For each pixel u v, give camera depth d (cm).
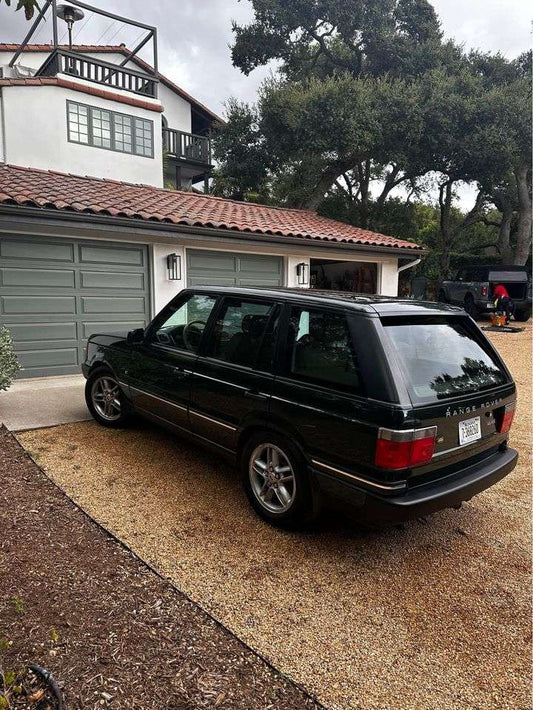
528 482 442
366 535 341
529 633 252
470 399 309
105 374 518
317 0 2100
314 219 1321
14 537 306
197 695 200
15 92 1224
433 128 1898
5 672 200
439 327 340
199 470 430
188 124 2202
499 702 209
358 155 2005
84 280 773
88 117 1344
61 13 1354
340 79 1936
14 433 499
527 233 2366
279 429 327
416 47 2127
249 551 313
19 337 724
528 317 1803
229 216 983
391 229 2450
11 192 698
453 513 380
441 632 250
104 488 388
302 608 262
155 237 806
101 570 281
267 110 2011
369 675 220
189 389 398
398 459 267
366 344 291
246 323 371
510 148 1881
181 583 276
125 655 218
